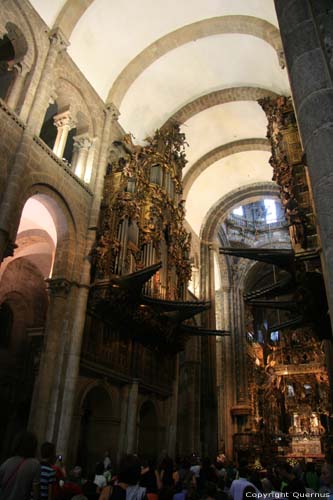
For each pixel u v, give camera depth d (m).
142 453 18.73
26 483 4.21
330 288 5.11
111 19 18.08
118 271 15.62
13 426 18.97
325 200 5.54
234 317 36.81
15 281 21.30
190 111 23.55
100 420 16.02
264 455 31.36
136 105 21.83
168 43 19.94
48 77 14.98
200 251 30.06
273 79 20.73
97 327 15.66
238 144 26.55
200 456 22.64
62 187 15.08
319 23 7.07
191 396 24.00
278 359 41.69
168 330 18.48
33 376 20.31
